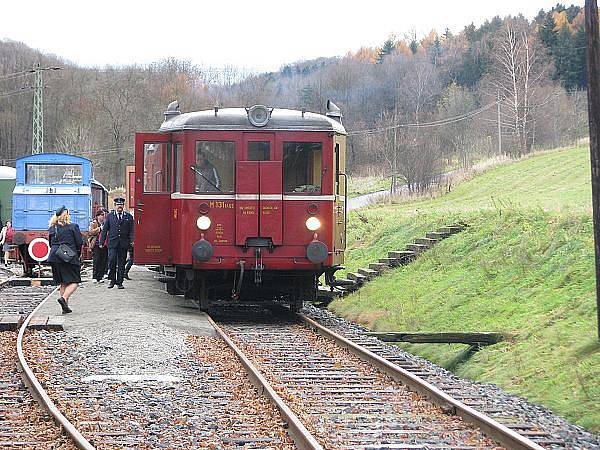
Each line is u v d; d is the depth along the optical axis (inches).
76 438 316.5
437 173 2372.0
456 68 4453.7
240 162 690.8
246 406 394.6
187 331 643.5
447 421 372.2
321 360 531.2
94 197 1355.8
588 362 471.5
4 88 3720.5
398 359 553.6
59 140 3592.5
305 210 696.4
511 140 3134.8
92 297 842.8
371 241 1263.5
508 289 706.2
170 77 3794.3
